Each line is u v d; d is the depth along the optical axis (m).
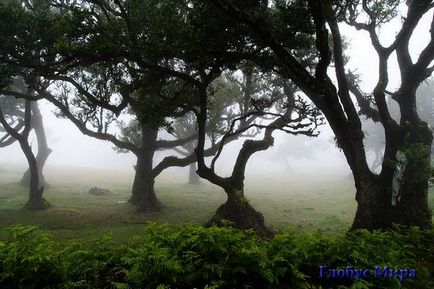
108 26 10.84
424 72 12.28
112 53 10.23
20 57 13.28
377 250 6.44
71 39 10.84
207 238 5.38
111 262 5.69
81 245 6.01
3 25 12.53
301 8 8.87
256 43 10.16
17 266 5.04
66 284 5.01
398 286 5.40
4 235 14.12
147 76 12.28
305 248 5.94
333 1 8.77
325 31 8.20
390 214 11.91
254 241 6.07
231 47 10.01
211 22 8.92
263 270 4.98
